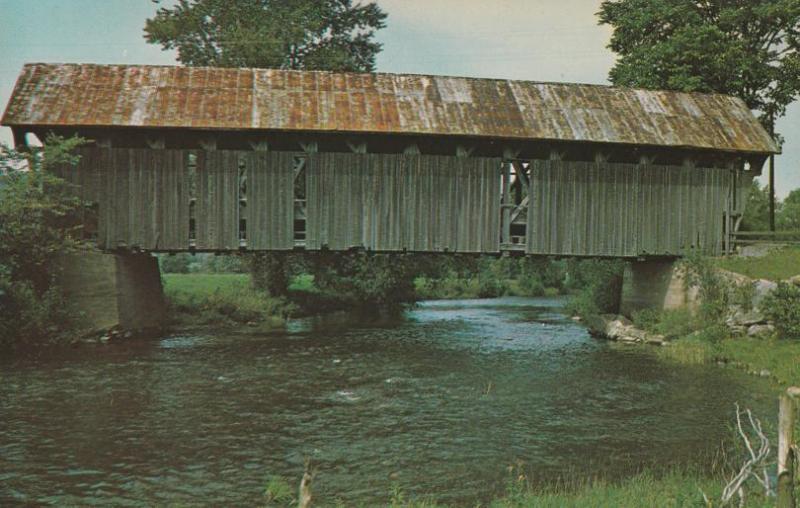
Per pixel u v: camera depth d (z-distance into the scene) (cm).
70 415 1289
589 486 907
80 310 2172
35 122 2094
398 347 2294
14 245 2038
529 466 1018
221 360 1944
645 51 3150
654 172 2522
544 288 6231
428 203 2386
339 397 1484
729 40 3112
